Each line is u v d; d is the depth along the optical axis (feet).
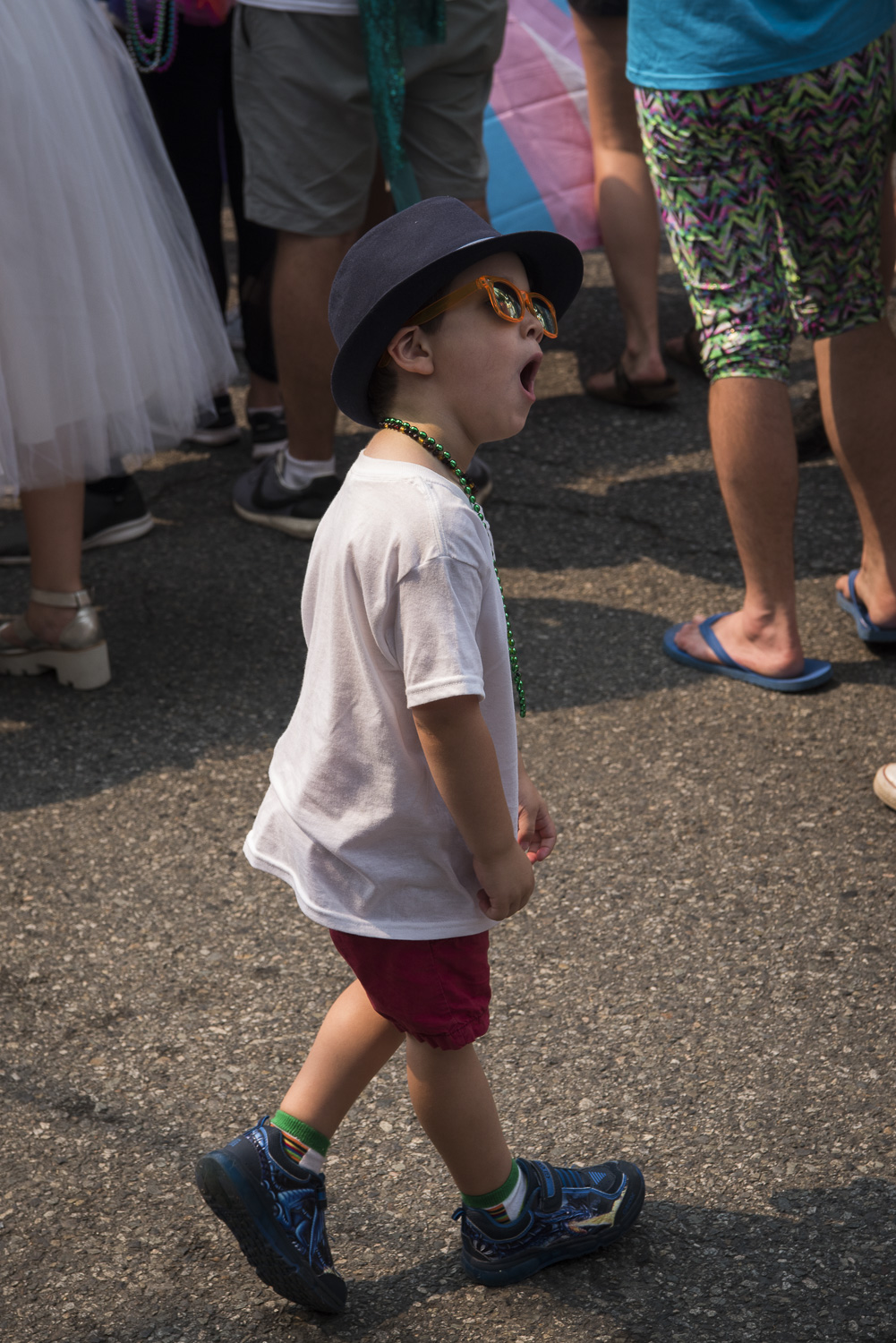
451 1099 5.20
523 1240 5.50
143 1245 5.81
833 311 9.52
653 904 7.86
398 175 11.33
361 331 4.72
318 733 5.04
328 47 11.02
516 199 15.72
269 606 11.76
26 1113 6.53
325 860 5.07
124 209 9.65
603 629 11.10
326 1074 5.36
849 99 8.70
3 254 8.72
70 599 10.37
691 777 9.08
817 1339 5.20
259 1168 5.13
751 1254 5.61
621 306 14.93
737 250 9.06
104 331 9.45
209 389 11.04
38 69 8.80
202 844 8.63
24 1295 5.56
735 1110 6.37
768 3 8.51
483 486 13.48
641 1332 5.29
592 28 14.05
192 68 13.39
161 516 13.57
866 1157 6.07
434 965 5.04
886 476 9.86
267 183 11.47
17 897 8.16
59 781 9.37
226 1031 7.03
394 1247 5.76
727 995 7.13
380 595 4.62
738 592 11.59
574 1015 7.03
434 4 10.93
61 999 7.30
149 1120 6.47
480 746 4.66
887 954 7.38
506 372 4.79
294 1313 5.46
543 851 5.77
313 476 12.81
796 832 8.46
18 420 9.14
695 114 8.80
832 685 10.14
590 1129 6.30
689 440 14.64
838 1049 6.72
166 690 10.50
